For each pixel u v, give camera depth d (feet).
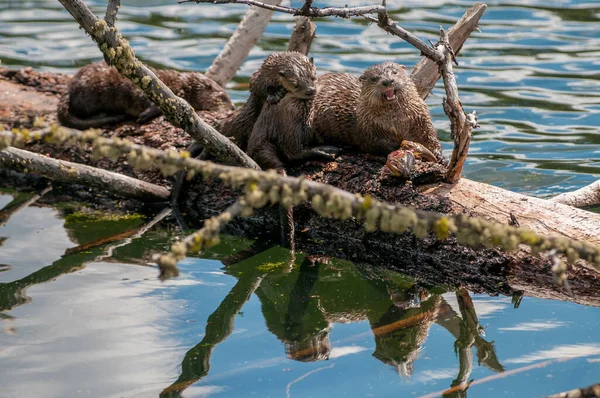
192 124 34.68
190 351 28.32
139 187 41.57
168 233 40.24
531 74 58.59
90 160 44.73
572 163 45.98
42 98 49.93
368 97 37.86
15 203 44.32
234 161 36.35
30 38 67.87
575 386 25.08
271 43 65.98
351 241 37.93
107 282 34.40
